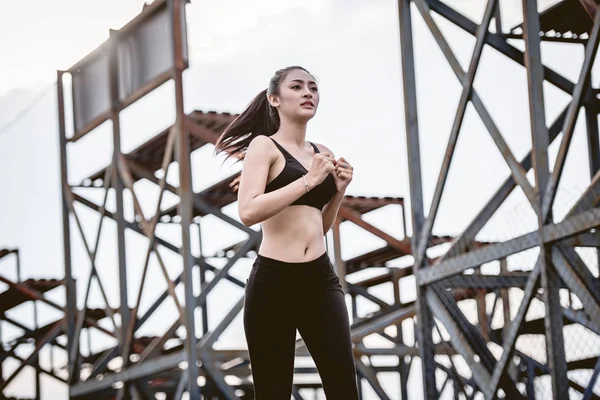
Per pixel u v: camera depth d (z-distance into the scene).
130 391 20.08
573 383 13.02
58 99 22.64
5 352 26.14
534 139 10.53
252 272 4.91
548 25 13.29
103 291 21.19
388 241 19.33
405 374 23.09
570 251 10.06
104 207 21.08
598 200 9.85
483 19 11.52
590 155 13.08
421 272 12.33
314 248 4.85
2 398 25.83
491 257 11.02
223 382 17.78
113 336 21.77
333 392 4.82
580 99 9.88
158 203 18.72
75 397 21.95
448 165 12.04
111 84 20.27
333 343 4.83
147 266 19.27
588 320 11.41
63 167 22.66
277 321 4.87
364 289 22.50
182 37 18.12
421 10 12.32
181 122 17.94
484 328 13.84
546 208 10.23
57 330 26.05
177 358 18.09
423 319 12.29
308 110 4.89
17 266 25.25
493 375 11.01
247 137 5.32
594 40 9.75
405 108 12.90
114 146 20.27
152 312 19.59
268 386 4.92
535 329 15.69
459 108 11.78
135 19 19.16
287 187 4.66
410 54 13.00
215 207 18.69
